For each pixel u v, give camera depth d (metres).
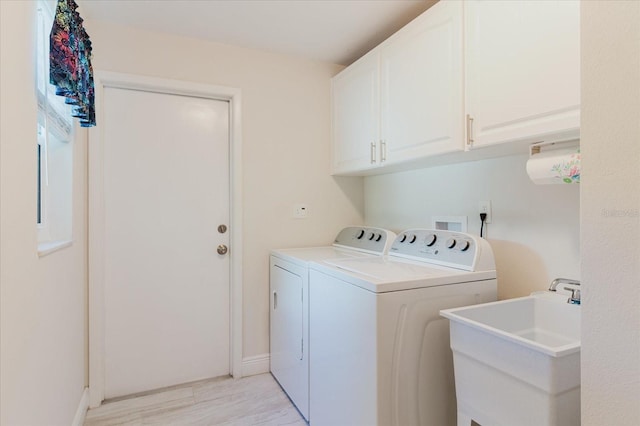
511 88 1.28
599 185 0.57
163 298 2.24
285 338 2.15
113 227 2.12
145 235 2.20
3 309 0.82
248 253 2.40
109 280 2.11
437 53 1.59
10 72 0.87
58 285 1.37
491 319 1.32
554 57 1.14
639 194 0.52
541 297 1.40
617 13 0.54
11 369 0.88
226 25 2.07
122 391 2.14
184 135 2.29
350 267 1.66
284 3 1.85
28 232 1.00
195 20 2.01
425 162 1.90
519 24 1.25
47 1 1.26
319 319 1.72
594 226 0.57
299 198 2.55
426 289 1.39
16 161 0.91
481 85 1.39
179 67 2.20
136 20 2.01
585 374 0.59
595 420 0.57
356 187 2.76
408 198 2.31
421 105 1.69
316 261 1.84
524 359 0.99
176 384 2.27
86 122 1.52
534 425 0.97
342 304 1.52
